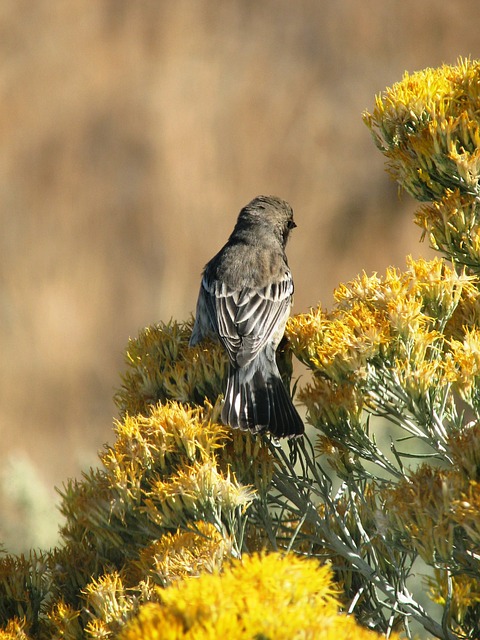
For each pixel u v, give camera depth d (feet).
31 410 108.68
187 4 163.32
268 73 155.63
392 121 29.04
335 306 28.66
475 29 159.53
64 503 28.58
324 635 17.33
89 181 142.31
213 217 139.44
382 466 26.48
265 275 35.65
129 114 148.97
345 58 157.99
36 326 118.73
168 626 16.70
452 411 26.66
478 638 26.68
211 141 146.51
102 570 28.84
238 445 27.40
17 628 27.12
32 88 152.15
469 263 28.07
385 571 27.61
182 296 130.62
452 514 21.93
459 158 27.35
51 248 133.39
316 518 27.25
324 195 139.03
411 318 26.27
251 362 31.60
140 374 30.66
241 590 17.61
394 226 134.31
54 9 161.48
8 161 143.23
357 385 26.53
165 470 26.78
